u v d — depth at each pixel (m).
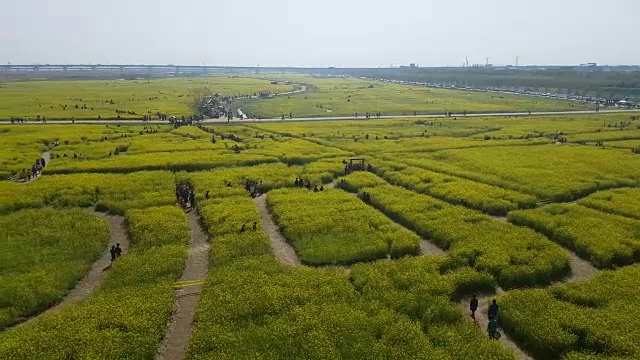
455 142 107.69
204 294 39.06
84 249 48.03
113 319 34.97
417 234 54.00
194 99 185.88
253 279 41.16
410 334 33.09
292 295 38.47
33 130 115.00
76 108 156.62
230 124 135.00
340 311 36.09
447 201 64.88
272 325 34.53
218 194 66.25
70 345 32.06
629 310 35.78
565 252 47.00
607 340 32.06
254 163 86.69
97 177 73.88
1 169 78.00
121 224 56.69
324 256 46.56
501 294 40.44
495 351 31.06
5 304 37.81
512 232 51.62
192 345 32.22
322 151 96.75
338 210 59.41
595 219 55.34
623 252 46.22
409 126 134.88
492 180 73.94
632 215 57.72
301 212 58.19
